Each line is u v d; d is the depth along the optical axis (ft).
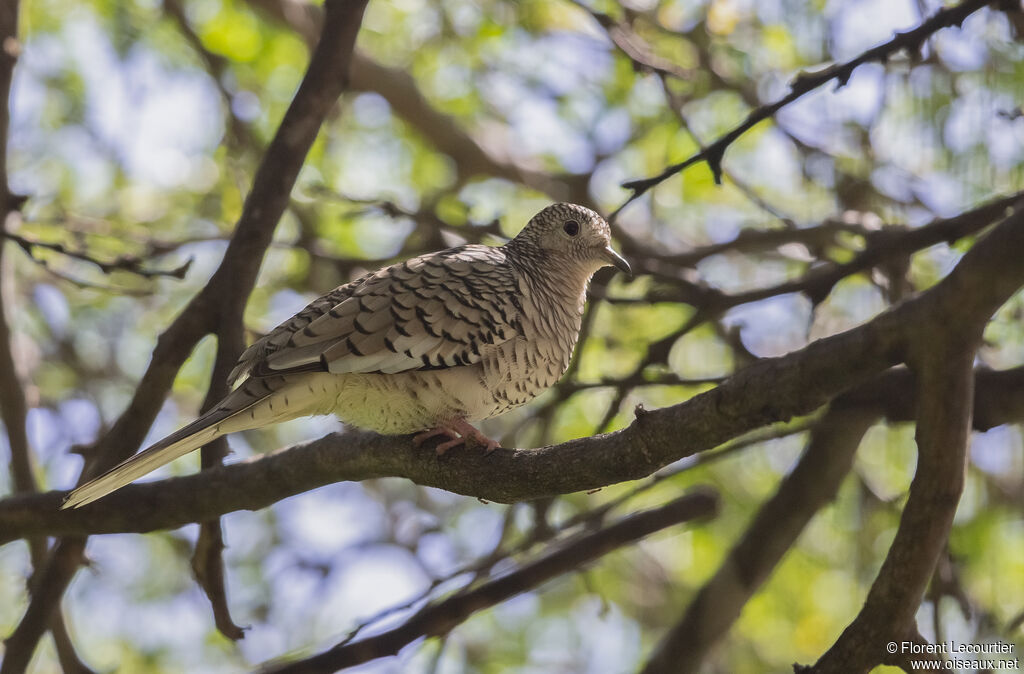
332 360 24.13
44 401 46.85
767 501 34.35
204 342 47.67
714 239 48.47
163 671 49.26
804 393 18.58
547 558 29.68
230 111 46.68
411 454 24.84
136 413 28.68
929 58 32.68
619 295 42.50
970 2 25.08
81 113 50.37
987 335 35.58
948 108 32.81
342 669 29.40
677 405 20.22
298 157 29.78
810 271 36.04
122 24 49.37
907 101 34.37
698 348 45.16
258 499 27.12
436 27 50.52
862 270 30.55
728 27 42.65
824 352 18.31
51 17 49.73
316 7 53.88
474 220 44.14
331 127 49.57
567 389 33.99
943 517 18.69
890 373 29.45
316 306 25.57
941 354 17.46
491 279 26.32
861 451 41.24
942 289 17.16
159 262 48.62
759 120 25.72
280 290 46.19
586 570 32.50
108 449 28.66
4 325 33.94
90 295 49.55
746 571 33.55
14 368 34.27
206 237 40.32
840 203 40.09
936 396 17.87
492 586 29.60
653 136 46.75
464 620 29.71
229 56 48.70
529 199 54.29
